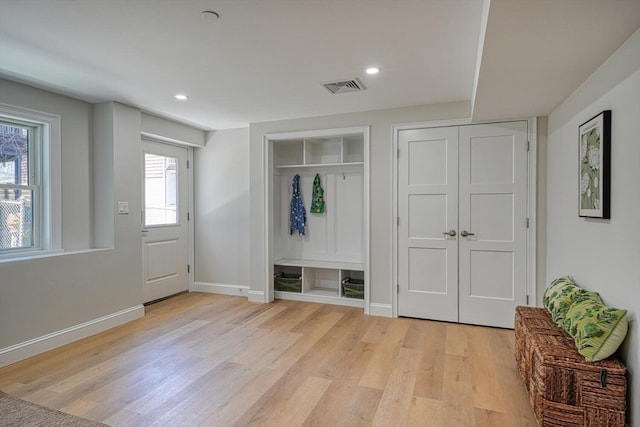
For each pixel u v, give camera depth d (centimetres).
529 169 338
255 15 193
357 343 313
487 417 205
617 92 189
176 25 204
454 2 180
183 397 226
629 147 176
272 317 385
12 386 239
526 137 338
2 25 204
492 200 350
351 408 214
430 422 201
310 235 474
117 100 352
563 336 210
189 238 497
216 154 489
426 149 370
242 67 267
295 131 425
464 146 357
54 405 216
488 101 281
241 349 301
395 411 211
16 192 307
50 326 301
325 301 437
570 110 266
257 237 449
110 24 203
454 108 358
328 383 244
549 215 324
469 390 234
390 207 383
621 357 183
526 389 230
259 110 388
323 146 461
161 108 380
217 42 226
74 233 343
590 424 177
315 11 189
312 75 283
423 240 374
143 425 198
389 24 204
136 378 250
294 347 304
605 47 185
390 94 332
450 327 353
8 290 274
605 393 175
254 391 233
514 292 345
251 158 450
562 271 286
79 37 219
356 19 198
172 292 471
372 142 389
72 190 341
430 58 250
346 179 454
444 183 365
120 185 362
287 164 482
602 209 201
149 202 439
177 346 307
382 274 388
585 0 141
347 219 455
